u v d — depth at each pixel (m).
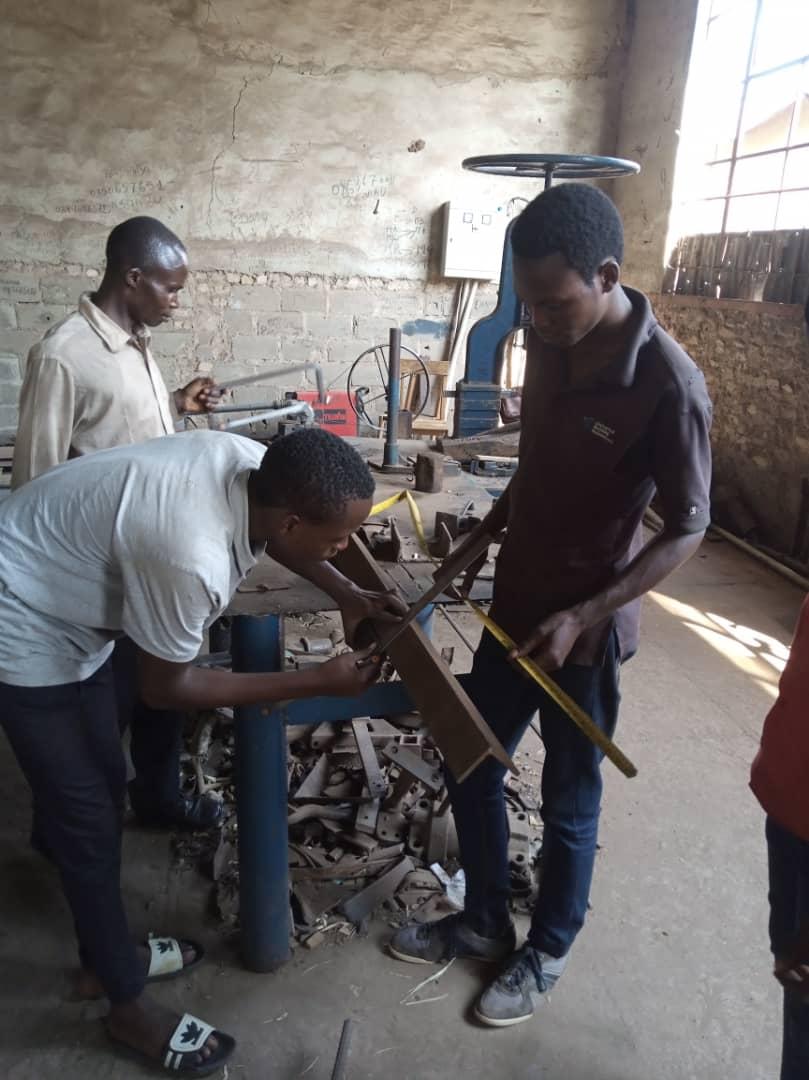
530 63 5.21
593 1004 1.70
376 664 1.33
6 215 4.79
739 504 4.50
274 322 5.36
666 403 1.23
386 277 5.42
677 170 4.91
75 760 1.35
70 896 1.43
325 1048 1.59
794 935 1.09
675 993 1.73
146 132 4.83
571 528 1.40
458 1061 1.57
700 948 1.84
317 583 1.45
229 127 4.93
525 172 2.80
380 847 2.04
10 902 1.92
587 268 1.14
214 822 2.12
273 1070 1.54
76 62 4.62
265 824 1.60
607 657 1.45
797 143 4.11
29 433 1.72
